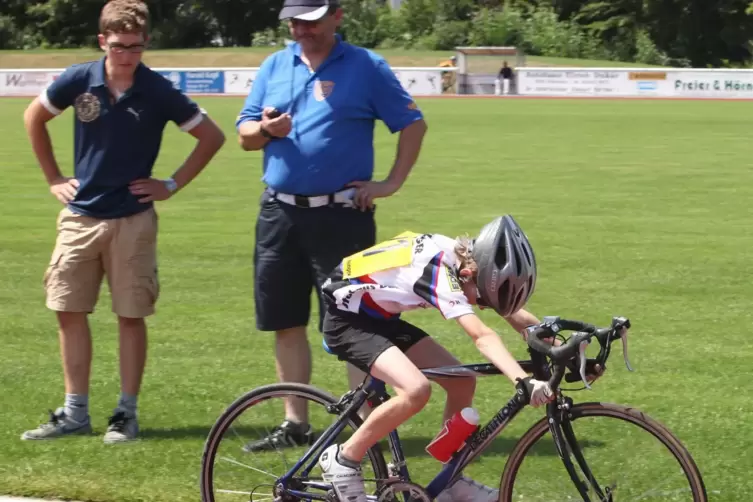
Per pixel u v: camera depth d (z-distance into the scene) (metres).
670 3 73.19
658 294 10.41
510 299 4.24
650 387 7.26
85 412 6.22
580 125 33.41
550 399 4.14
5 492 5.23
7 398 6.95
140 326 6.11
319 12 5.58
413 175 20.72
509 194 18.02
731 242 13.43
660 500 4.34
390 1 88.50
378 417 4.41
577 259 12.23
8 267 11.78
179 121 6.00
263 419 4.94
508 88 52.09
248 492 4.89
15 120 33.62
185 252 12.66
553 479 4.50
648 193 18.17
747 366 7.82
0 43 74.06
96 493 5.19
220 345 8.45
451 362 4.74
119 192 5.96
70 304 6.02
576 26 72.00
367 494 4.64
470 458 4.46
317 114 5.69
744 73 49.50
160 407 6.77
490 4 77.12
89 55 65.62
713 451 5.97
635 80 50.81
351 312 4.58
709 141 28.19
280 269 5.88
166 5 77.19
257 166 22.11
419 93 52.75
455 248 4.39
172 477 5.47
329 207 5.74
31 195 17.53
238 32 77.19
